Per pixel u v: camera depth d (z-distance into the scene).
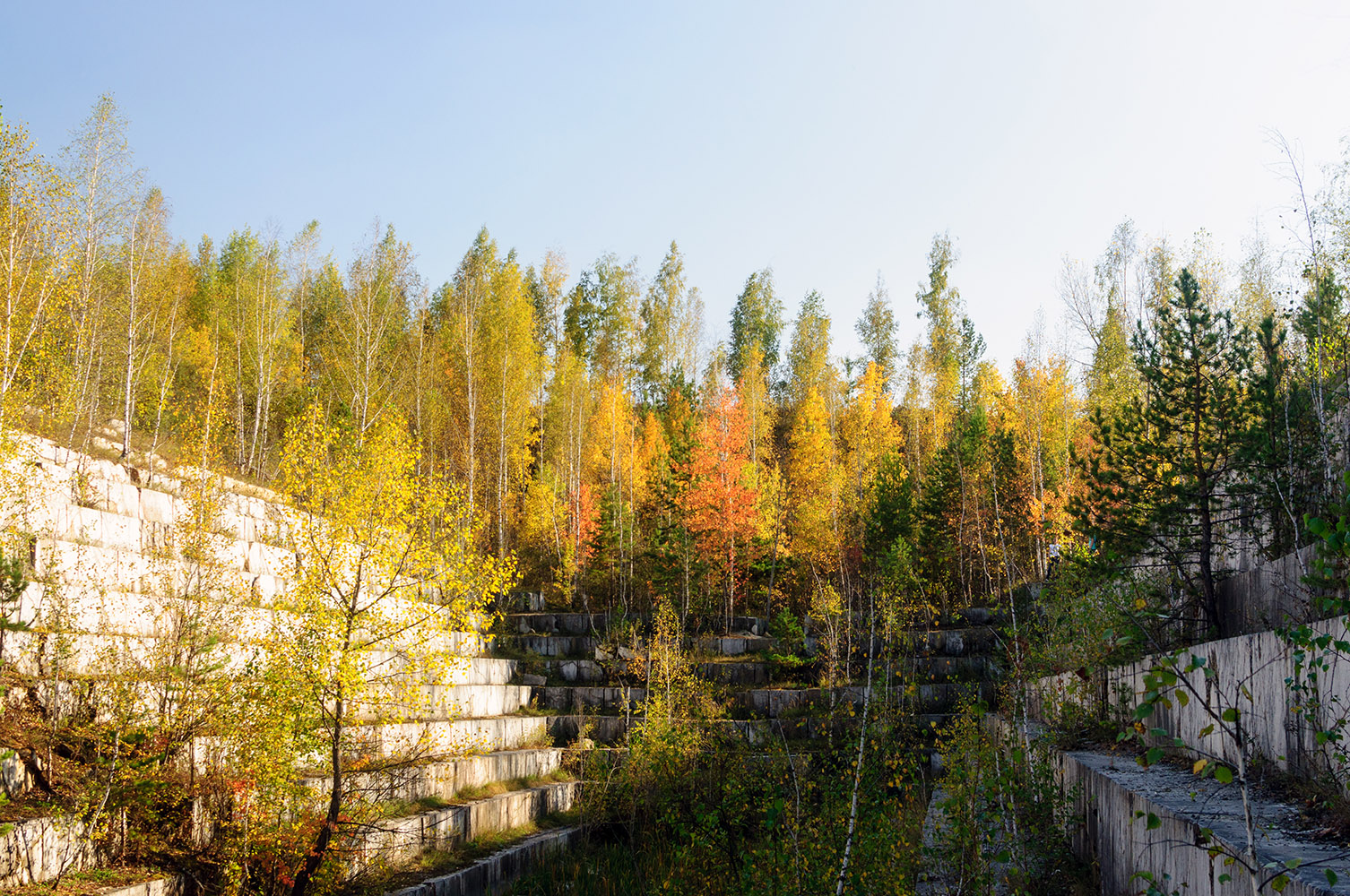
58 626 15.06
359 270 42.94
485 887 20.06
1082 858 12.89
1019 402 43.00
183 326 41.88
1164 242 37.44
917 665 34.97
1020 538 39.97
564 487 49.28
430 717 26.44
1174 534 19.69
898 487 42.62
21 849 12.58
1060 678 18.20
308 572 15.04
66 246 24.67
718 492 41.97
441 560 16.02
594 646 39.06
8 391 18.00
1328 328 17.50
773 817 11.84
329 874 14.67
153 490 23.55
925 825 14.43
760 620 41.91
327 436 15.92
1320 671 9.52
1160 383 20.14
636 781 23.98
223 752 15.37
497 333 48.56
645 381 65.44
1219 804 9.70
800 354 70.00
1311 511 16.84
